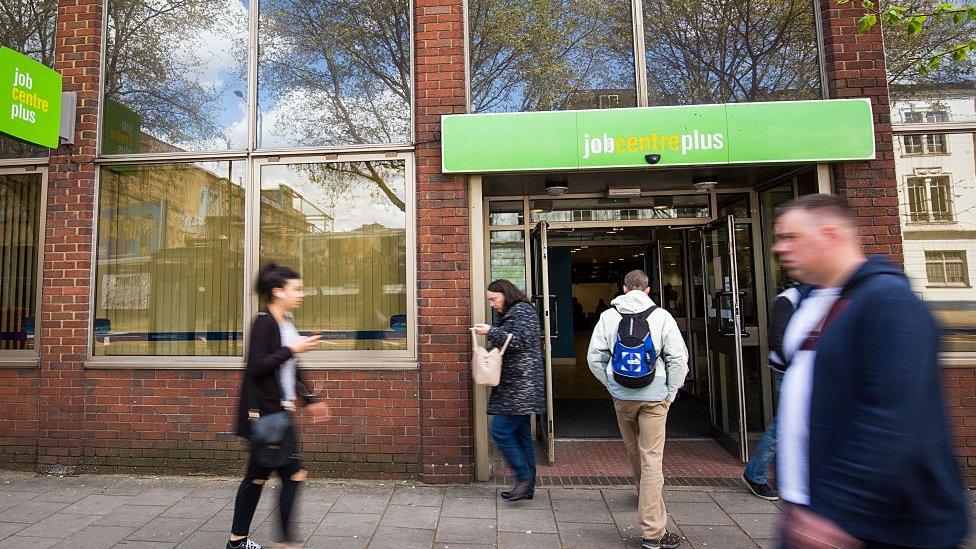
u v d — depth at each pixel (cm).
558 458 541
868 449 137
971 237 487
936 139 497
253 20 538
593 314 1512
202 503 429
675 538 358
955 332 477
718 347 580
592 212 606
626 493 447
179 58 543
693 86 526
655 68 529
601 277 1456
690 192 572
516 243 599
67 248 510
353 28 537
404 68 529
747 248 569
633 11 532
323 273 512
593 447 577
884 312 144
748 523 391
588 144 475
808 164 479
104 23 539
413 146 507
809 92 514
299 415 482
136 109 540
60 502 432
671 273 770
